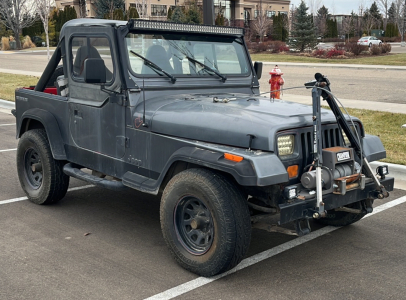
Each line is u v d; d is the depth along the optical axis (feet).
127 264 13.61
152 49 15.28
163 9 160.25
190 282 12.53
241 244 12.06
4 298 11.67
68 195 20.13
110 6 150.20
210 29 16.33
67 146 17.30
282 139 12.32
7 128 35.88
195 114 13.42
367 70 79.25
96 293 11.93
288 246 15.07
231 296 11.81
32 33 171.53
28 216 17.54
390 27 220.23
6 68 82.79
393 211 18.43
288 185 12.51
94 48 15.47
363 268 13.50
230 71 17.03
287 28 174.81
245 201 12.27
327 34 220.23
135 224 16.88
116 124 15.10
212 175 12.32
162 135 13.78
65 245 14.96
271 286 12.35
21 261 13.75
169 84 15.29
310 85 12.71
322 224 17.07
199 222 12.66
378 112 36.17
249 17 196.13
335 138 13.75
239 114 12.96
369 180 13.69
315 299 11.69
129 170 14.94
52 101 17.67
